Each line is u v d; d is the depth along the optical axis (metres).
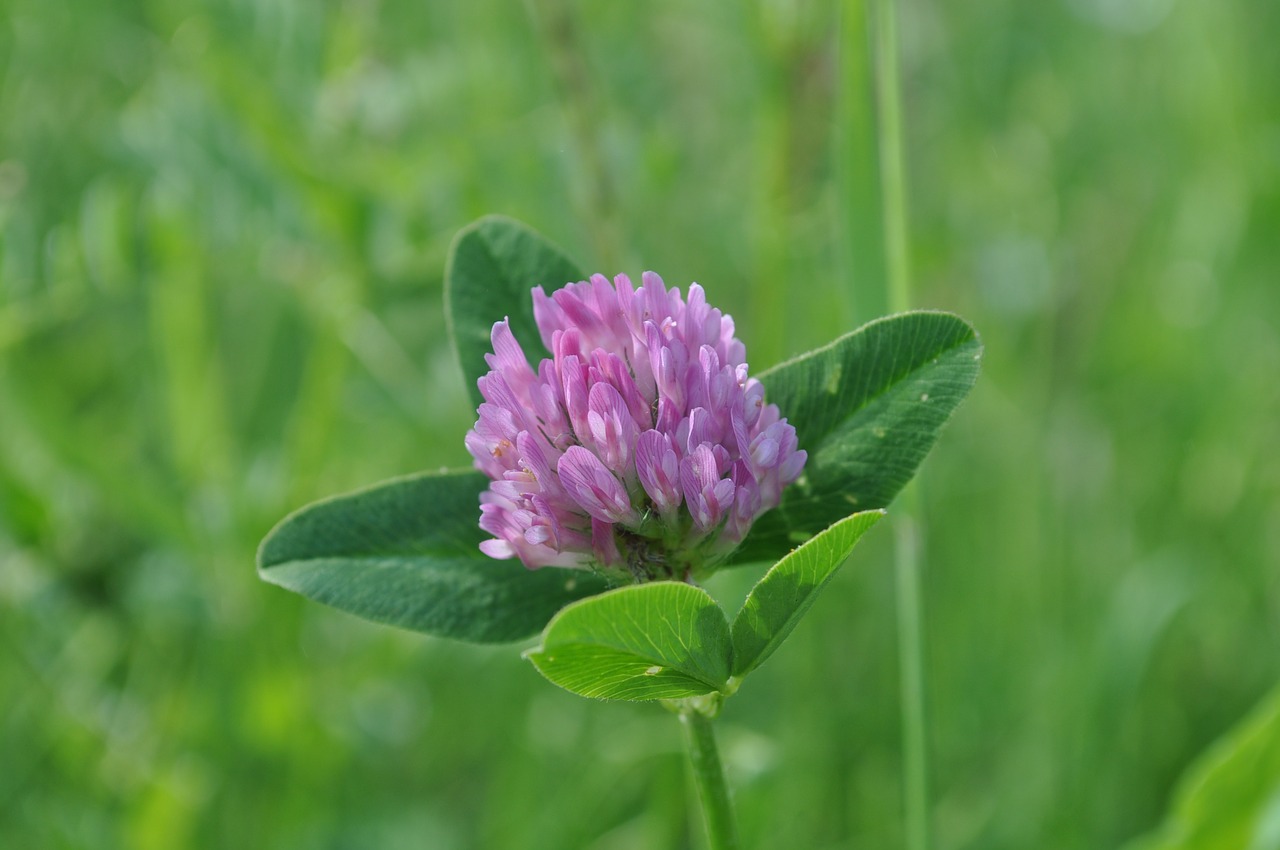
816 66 0.38
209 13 0.39
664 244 0.47
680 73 0.48
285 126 0.37
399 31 0.47
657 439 0.25
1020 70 0.54
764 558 0.27
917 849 0.31
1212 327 0.50
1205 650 0.44
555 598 0.27
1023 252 0.49
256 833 0.38
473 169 0.39
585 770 0.38
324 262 0.38
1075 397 0.46
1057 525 0.44
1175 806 0.37
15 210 0.37
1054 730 0.40
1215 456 0.47
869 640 0.43
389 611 0.27
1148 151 0.53
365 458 0.43
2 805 0.37
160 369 0.42
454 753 0.42
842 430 0.27
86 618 0.39
